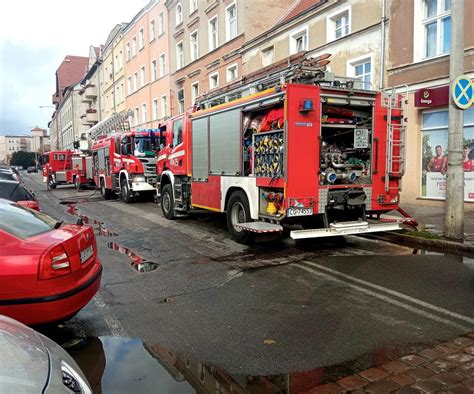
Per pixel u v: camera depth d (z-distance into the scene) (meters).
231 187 9.03
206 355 3.92
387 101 8.10
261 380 3.46
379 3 14.42
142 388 3.37
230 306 5.20
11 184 8.91
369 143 8.09
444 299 5.26
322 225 8.03
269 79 7.98
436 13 12.84
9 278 3.79
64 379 2.28
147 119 38.47
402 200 14.08
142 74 39.19
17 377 2.06
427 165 13.37
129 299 5.52
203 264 7.25
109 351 4.04
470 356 3.77
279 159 7.47
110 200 20.34
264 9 23.19
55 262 3.96
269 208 7.86
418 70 13.22
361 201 7.88
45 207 17.12
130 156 17.77
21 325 2.79
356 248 8.26
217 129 9.49
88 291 4.33
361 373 3.52
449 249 7.90
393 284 5.91
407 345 4.02
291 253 7.93
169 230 10.77
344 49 16.00
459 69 7.96
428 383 3.33
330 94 7.50
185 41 30.38
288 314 4.88
